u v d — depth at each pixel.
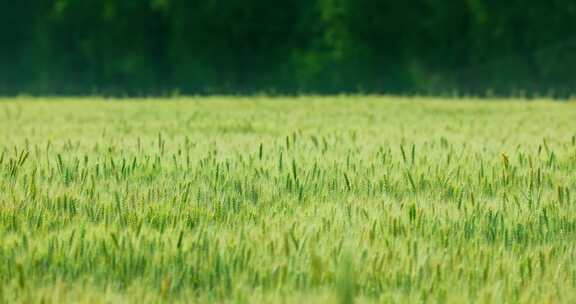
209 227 13.51
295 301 9.59
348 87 177.00
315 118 49.28
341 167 21.53
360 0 174.75
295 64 183.75
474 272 11.11
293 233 12.83
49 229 13.86
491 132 35.81
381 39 176.38
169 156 24.36
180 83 194.62
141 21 197.62
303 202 16.50
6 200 15.94
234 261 11.27
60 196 16.08
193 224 14.47
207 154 24.81
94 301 9.59
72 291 10.02
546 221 14.77
